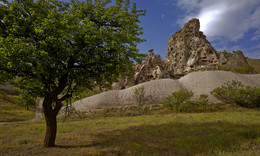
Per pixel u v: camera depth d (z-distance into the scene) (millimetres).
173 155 5469
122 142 7930
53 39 6340
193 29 119500
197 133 9188
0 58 5961
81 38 7355
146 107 29672
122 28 8977
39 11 7473
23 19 6918
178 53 110312
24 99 8297
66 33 6586
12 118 29547
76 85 8844
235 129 9227
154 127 12438
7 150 7230
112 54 8289
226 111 23328
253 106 24891
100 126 15188
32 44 6277
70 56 7895
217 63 89562
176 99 27188
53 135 7852
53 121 7961
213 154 4977
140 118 20703
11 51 5871
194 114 20594
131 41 9039
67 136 10258
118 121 18969
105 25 9312
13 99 51188
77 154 6156
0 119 27281
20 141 8883
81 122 19906
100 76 9117
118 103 35688
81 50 7410
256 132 7754
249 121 12125
